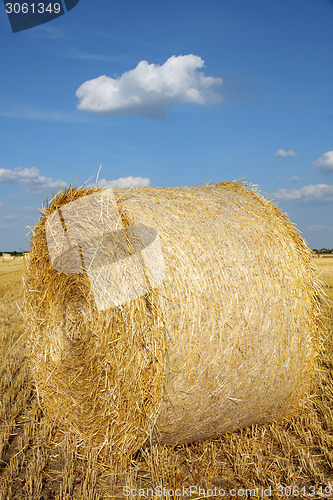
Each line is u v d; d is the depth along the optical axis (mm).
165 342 4184
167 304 4223
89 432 4688
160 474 4133
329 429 4945
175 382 4246
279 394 4891
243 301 4574
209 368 4355
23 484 3990
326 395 5641
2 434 4891
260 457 4320
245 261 4750
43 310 5648
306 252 5449
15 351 7898
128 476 4160
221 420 4656
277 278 4879
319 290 5344
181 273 4367
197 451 4668
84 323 4922
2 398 5914
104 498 3861
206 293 4395
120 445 4402
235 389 4543
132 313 4254
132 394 4285
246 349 4539
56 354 5328
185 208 5066
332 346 7020
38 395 5637
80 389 4848
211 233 4820
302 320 4973
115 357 4359
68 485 3959
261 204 5680
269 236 5129
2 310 12117
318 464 4289
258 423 5121
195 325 4289
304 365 5008
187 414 4391
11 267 28766
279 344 4762
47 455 4609
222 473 4160
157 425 4344
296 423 5203
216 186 6371
